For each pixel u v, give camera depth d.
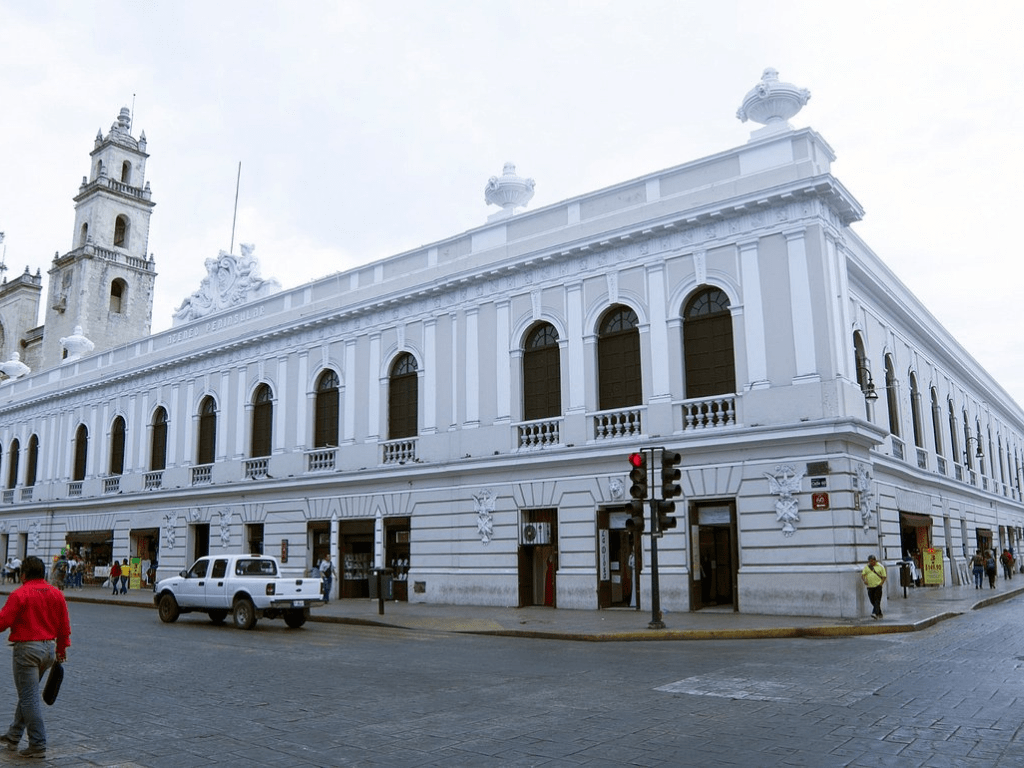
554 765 7.02
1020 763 6.89
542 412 25.70
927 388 33.41
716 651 14.55
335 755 7.46
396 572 28.38
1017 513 50.75
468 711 9.33
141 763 7.27
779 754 7.21
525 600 24.81
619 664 12.97
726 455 21.59
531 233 26.69
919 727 8.14
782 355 21.20
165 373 38.31
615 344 24.47
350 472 29.59
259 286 35.28
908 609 20.64
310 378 32.09
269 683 11.55
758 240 22.00
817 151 22.14
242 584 20.11
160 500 36.94
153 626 20.64
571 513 24.03
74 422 43.47
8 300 75.81
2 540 46.44
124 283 65.38
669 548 22.02
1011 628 17.20
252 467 33.50
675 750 7.42
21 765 7.20
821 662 12.67
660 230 23.39
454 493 26.81
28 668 7.51
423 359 28.62
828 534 19.78
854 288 25.27
